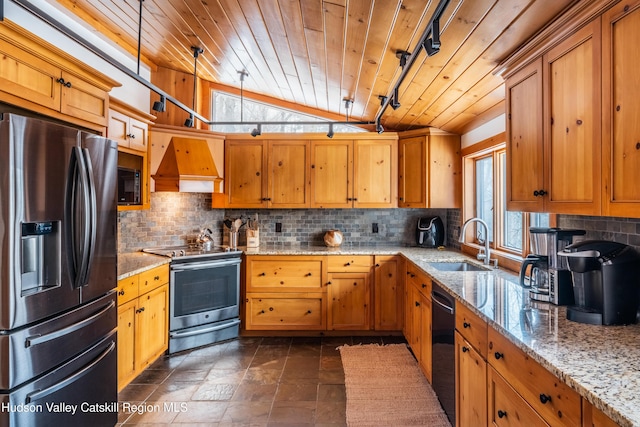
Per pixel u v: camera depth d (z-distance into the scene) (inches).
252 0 77.8
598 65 50.8
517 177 74.3
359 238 167.0
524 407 49.8
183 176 134.4
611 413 32.4
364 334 149.6
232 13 86.9
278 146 155.6
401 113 136.3
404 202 151.6
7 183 59.7
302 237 167.5
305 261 146.1
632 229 59.9
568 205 58.0
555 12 57.1
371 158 154.3
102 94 92.0
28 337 62.9
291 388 104.9
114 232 87.0
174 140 142.1
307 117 166.9
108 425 84.1
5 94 63.9
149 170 133.7
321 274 146.0
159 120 148.3
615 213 48.0
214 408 94.3
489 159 130.4
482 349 65.0
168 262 125.8
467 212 141.5
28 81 68.6
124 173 115.4
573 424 39.1
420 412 91.7
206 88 159.5
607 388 36.0
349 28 78.6
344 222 167.5
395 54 85.9
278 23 85.7
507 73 77.2
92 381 78.8
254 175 156.0
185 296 131.7
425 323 107.3
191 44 116.6
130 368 101.7
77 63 79.7
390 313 145.9
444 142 144.6
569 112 57.6
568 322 57.6
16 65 65.9
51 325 67.7
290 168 155.6
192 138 146.8
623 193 46.7
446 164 144.3
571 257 58.3
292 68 116.4
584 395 36.0
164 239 149.6
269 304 146.7
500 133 109.0
